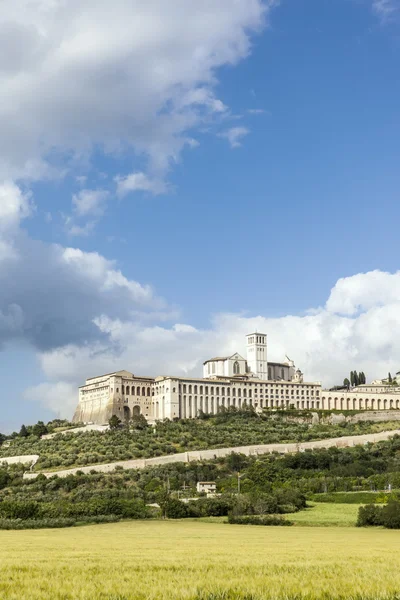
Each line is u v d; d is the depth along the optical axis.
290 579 42.47
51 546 82.19
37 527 136.12
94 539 99.69
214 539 98.94
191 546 81.69
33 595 35.81
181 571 47.66
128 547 79.81
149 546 81.75
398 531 124.38
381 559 59.59
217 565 52.12
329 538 103.31
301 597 36.19
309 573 46.22
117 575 44.59
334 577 43.34
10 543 89.62
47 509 148.12
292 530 124.69
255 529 126.62
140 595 36.38
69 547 79.94
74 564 52.62
